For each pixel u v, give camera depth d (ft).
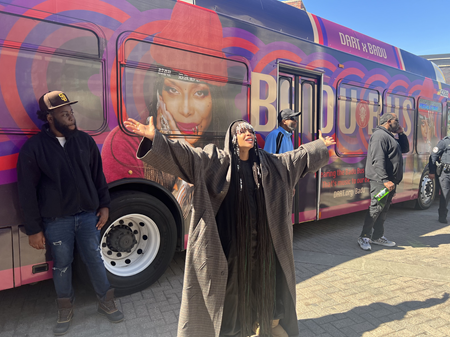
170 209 11.41
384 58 20.33
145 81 10.21
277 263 7.02
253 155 6.72
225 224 6.41
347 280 11.80
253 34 13.26
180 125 11.07
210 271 5.86
